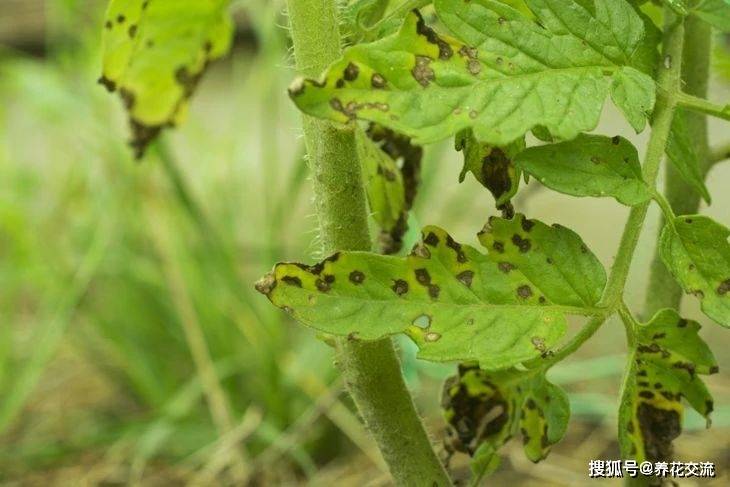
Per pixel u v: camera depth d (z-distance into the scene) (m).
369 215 0.47
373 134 0.48
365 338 0.39
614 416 0.75
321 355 0.83
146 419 0.87
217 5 0.49
